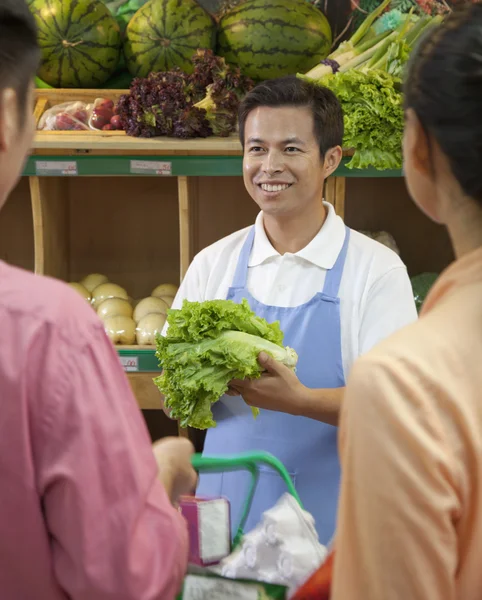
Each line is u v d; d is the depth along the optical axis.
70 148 2.58
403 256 3.34
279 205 1.89
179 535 0.79
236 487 1.51
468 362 0.68
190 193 2.92
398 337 0.71
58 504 0.74
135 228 3.32
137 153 2.63
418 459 0.65
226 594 1.05
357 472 0.67
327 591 1.00
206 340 1.69
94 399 0.76
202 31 2.88
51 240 2.94
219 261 2.05
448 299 0.73
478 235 0.73
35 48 0.77
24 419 0.73
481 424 0.67
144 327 2.83
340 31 3.08
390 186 3.28
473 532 0.67
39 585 0.77
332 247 1.94
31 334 0.74
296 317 1.89
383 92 2.43
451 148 0.70
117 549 0.74
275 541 1.12
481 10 0.70
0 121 0.75
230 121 2.56
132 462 0.77
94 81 2.95
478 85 0.67
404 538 0.64
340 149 2.00
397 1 2.99
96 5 2.89
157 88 2.52
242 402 1.90
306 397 1.70
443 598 0.65
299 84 1.88
